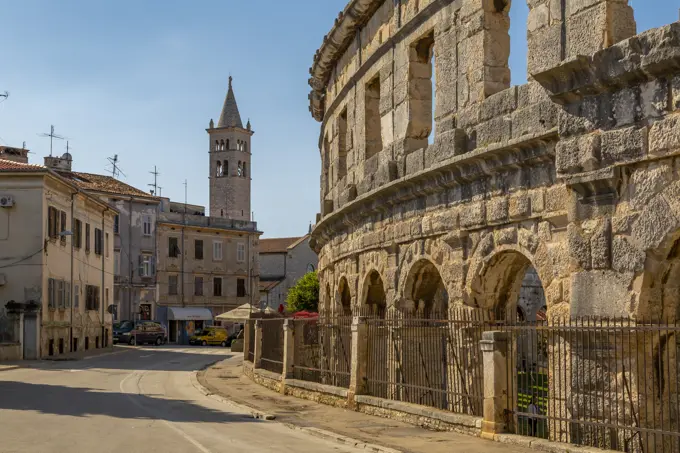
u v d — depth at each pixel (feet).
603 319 41.86
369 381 66.85
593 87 43.65
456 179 58.08
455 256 59.62
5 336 154.61
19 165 164.66
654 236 40.93
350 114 87.66
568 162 45.39
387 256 73.00
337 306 94.58
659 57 39.70
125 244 270.05
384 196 70.95
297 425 57.77
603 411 43.19
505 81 57.82
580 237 45.09
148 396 80.79
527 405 51.08
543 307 126.41
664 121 40.22
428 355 63.72
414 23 67.97
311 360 94.63
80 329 186.80
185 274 288.10
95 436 50.49
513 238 52.60
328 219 90.58
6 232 159.12
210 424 58.59
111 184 277.85
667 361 41.65
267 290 335.88
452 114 61.36
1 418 59.77
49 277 162.81
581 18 46.16
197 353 188.55
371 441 49.34
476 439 49.24
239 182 438.40
